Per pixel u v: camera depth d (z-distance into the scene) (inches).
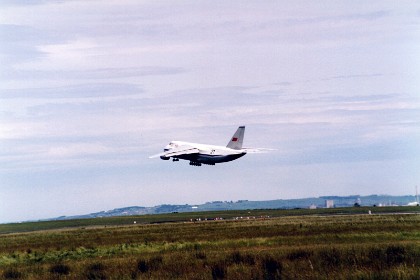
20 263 7180.1
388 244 6441.9
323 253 5580.7
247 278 4603.8
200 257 6063.0
